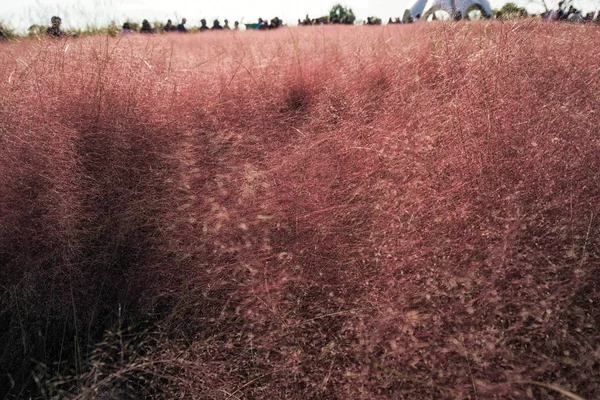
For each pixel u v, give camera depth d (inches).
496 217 81.0
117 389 75.2
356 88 149.3
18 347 86.2
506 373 64.4
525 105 103.7
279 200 101.2
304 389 72.6
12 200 99.5
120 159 111.0
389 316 73.0
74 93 122.2
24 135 106.6
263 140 127.3
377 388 68.4
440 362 68.7
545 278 73.9
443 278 76.7
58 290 92.6
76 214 99.0
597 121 97.4
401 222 86.3
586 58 121.6
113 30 177.3
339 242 92.9
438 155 98.3
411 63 149.9
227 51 216.2
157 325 83.9
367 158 107.5
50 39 151.9
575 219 81.0
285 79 166.2
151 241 99.2
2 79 126.9
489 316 71.6
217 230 94.9
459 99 112.3
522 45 124.8
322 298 85.1
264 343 79.0
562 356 67.7
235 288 88.7
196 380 75.9
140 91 131.6
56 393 76.2
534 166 90.1
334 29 265.3
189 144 116.3
